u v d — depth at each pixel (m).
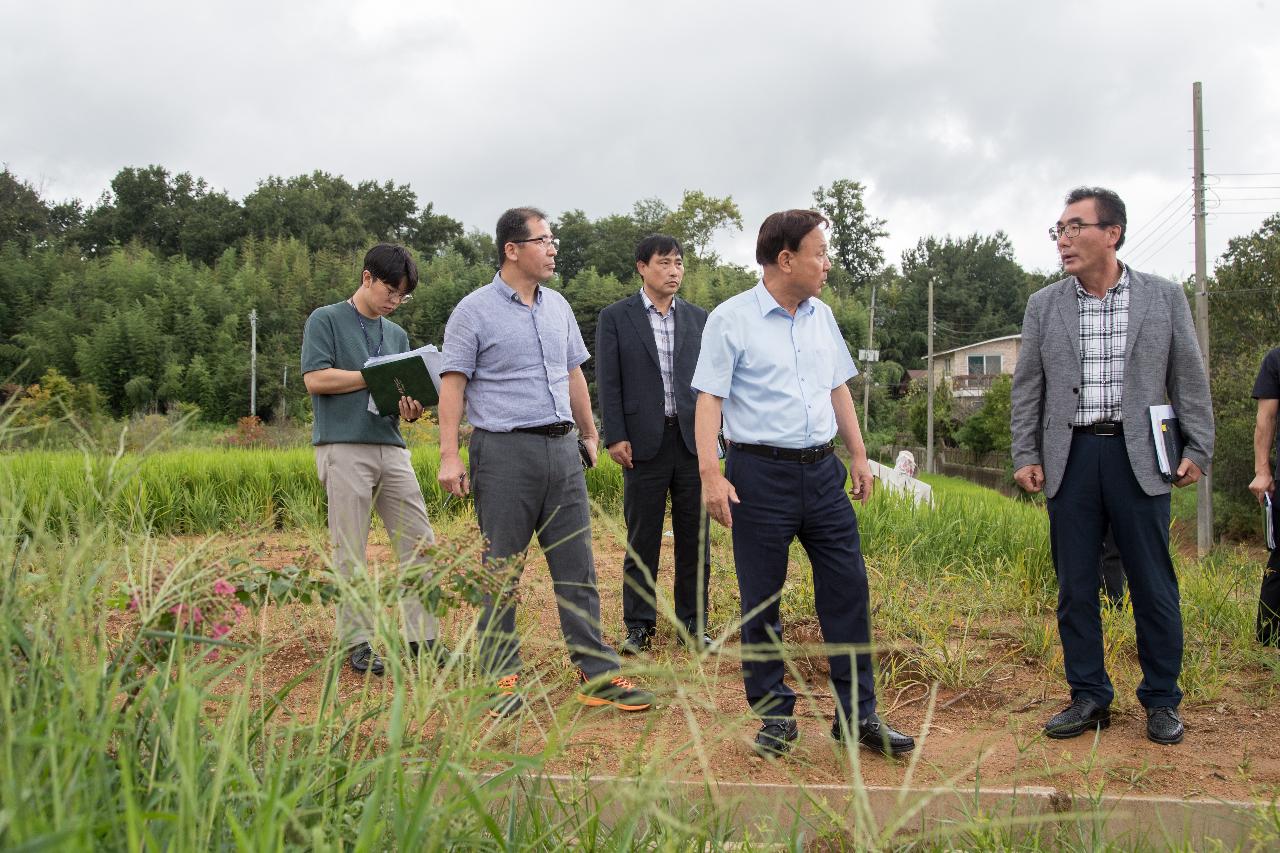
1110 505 3.66
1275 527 4.77
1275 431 5.31
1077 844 2.44
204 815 1.55
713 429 3.37
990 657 4.62
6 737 1.33
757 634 3.31
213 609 2.12
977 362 66.75
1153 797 2.79
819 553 3.38
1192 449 3.69
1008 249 105.56
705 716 3.50
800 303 3.46
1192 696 4.05
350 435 4.24
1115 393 3.71
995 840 2.30
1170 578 3.64
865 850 1.82
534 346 3.87
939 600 5.70
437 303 65.56
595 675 3.69
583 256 88.44
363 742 2.23
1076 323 3.79
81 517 1.85
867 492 3.58
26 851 1.00
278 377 51.94
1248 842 2.49
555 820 2.27
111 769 1.61
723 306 3.45
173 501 9.31
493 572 2.58
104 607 1.91
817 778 2.97
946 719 3.76
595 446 4.37
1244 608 5.35
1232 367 18.53
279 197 88.19
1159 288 3.76
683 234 76.25
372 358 4.08
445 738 1.91
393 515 4.41
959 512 7.77
